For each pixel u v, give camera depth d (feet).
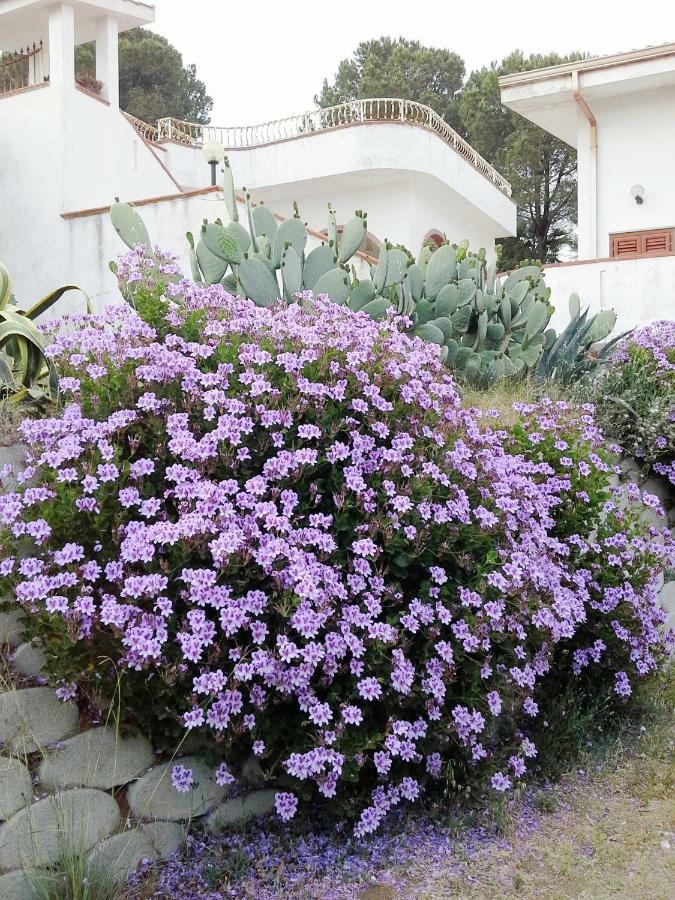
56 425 10.82
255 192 63.46
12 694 9.68
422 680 11.09
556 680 15.39
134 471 10.61
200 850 10.47
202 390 11.99
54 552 10.06
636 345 25.34
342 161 57.93
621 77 45.98
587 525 16.57
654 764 13.93
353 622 10.58
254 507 10.61
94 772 10.04
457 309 24.77
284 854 10.55
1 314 13.97
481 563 12.42
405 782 10.91
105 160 47.34
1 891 9.13
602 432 21.95
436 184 61.11
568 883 10.41
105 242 42.83
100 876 9.51
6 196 46.34
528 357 26.68
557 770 13.37
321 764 10.00
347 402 12.52
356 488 11.29
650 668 15.56
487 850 11.10
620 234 49.21
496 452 14.71
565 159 104.22
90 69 98.68
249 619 9.93
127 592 9.56
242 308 13.69
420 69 124.57
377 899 9.89
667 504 23.11
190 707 9.99
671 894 10.18
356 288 21.29
